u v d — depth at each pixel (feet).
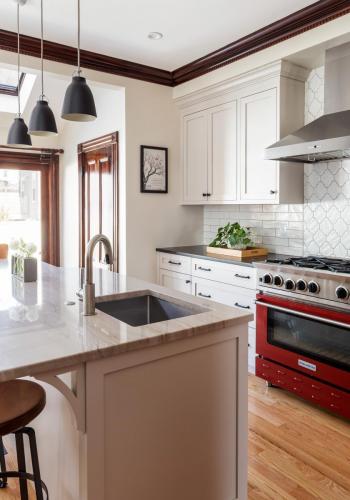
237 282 10.50
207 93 12.19
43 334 4.65
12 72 13.84
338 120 8.85
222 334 5.37
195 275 11.89
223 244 12.12
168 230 13.67
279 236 11.76
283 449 7.34
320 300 8.40
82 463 4.40
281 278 9.14
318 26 9.04
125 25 9.86
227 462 5.58
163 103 13.26
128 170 12.69
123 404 4.54
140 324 7.15
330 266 8.73
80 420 4.24
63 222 17.34
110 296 6.81
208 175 12.53
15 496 6.13
